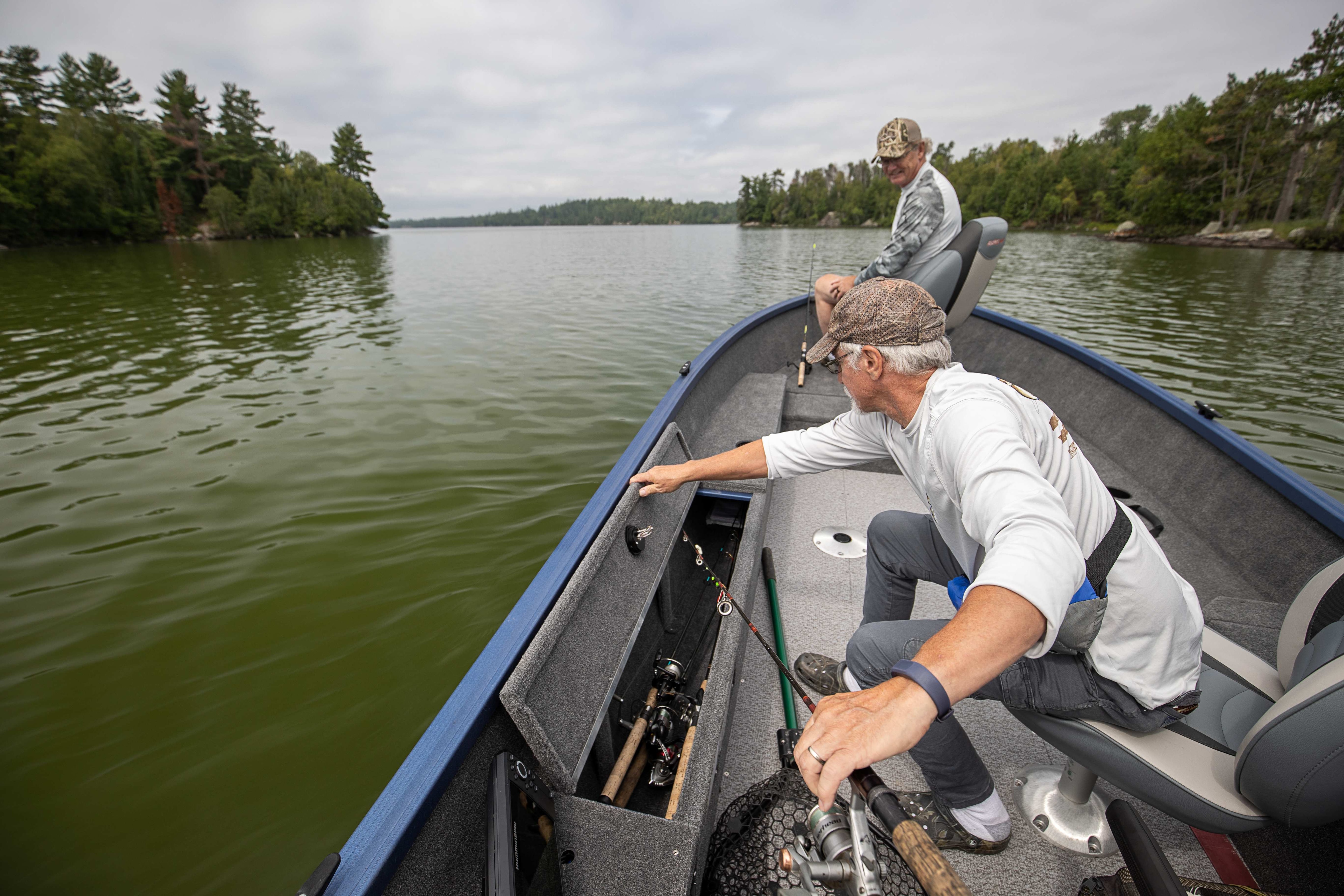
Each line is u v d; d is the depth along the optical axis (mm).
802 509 2748
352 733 2947
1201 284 19328
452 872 950
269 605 3773
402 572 4070
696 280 20781
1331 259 27219
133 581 4004
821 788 740
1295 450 6766
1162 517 2432
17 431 6562
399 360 9516
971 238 2979
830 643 1959
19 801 2650
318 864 2395
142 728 2982
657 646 1892
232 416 6973
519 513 4770
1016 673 1115
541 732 1014
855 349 1067
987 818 1280
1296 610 1220
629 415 6887
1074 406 3328
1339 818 884
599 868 970
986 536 871
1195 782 1011
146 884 2346
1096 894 1160
